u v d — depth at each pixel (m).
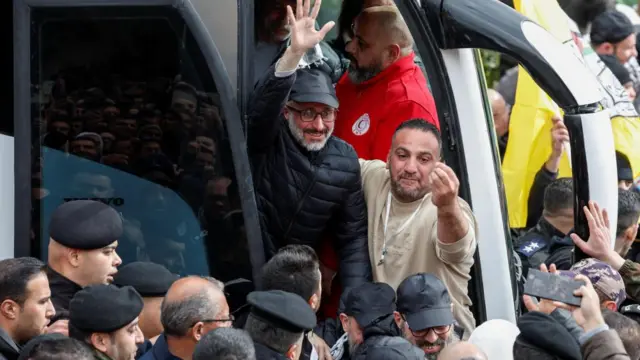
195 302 6.84
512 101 12.12
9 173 7.66
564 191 10.16
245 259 7.80
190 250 7.80
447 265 8.20
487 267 8.29
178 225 7.79
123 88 7.73
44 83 7.68
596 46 13.02
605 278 8.09
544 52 7.98
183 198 7.79
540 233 10.26
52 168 7.69
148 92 7.74
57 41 7.67
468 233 8.08
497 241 8.30
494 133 8.62
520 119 11.38
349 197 8.32
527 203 11.36
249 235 7.79
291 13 7.78
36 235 7.66
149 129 7.75
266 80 7.82
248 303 7.29
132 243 7.78
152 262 7.68
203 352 6.26
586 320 7.21
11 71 7.72
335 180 8.24
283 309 6.92
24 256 7.56
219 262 7.80
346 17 9.04
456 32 8.12
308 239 8.29
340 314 7.91
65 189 7.70
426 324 7.54
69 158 7.71
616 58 12.91
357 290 7.72
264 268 7.69
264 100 7.84
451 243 8.07
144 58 7.72
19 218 7.65
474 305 8.32
